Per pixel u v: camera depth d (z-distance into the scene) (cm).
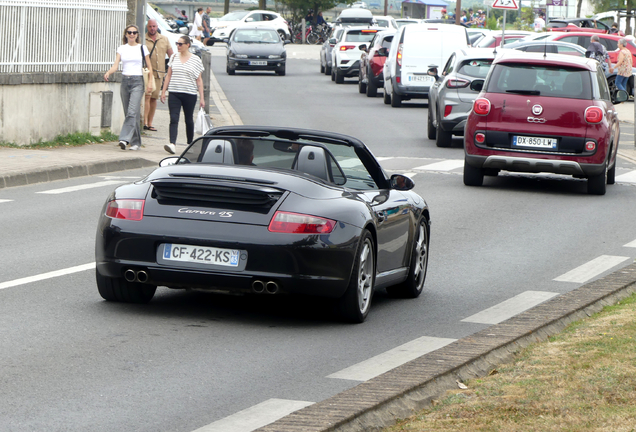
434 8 13138
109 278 1162
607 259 1630
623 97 2567
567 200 2325
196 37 8262
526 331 1042
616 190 2528
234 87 5462
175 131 2867
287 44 10812
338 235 1075
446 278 1455
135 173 2531
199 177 1084
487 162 2402
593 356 946
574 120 2347
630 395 822
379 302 1286
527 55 2441
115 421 775
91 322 1094
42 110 2803
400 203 1252
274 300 1252
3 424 758
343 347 1038
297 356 995
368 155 1220
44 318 1103
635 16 8762
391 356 1002
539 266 1561
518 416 771
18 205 1972
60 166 2388
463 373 904
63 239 1622
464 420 766
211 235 1062
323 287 1073
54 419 774
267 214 1066
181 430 759
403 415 790
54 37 2866
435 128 3491
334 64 6231
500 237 1816
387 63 4856
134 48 2817
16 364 923
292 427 725
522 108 2370
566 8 11881
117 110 3169
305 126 3728
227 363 958
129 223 1087
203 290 1085
